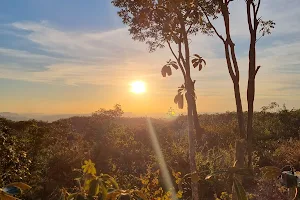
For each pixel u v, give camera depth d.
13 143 8.30
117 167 11.66
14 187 1.00
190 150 3.65
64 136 15.75
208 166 10.24
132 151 13.84
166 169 10.46
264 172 1.27
